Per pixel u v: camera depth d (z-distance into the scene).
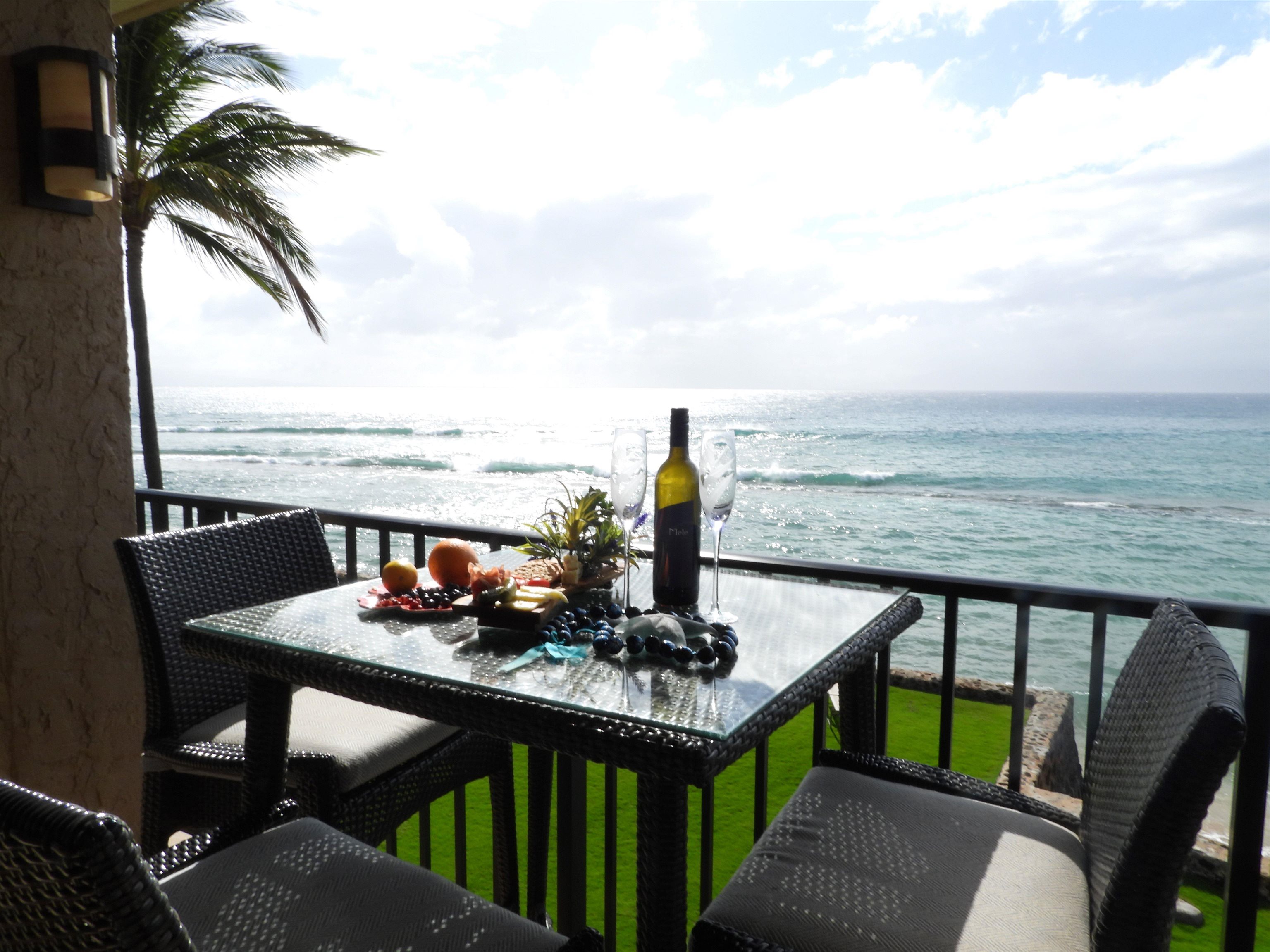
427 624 1.32
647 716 0.94
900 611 1.48
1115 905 0.85
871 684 1.62
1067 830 1.29
